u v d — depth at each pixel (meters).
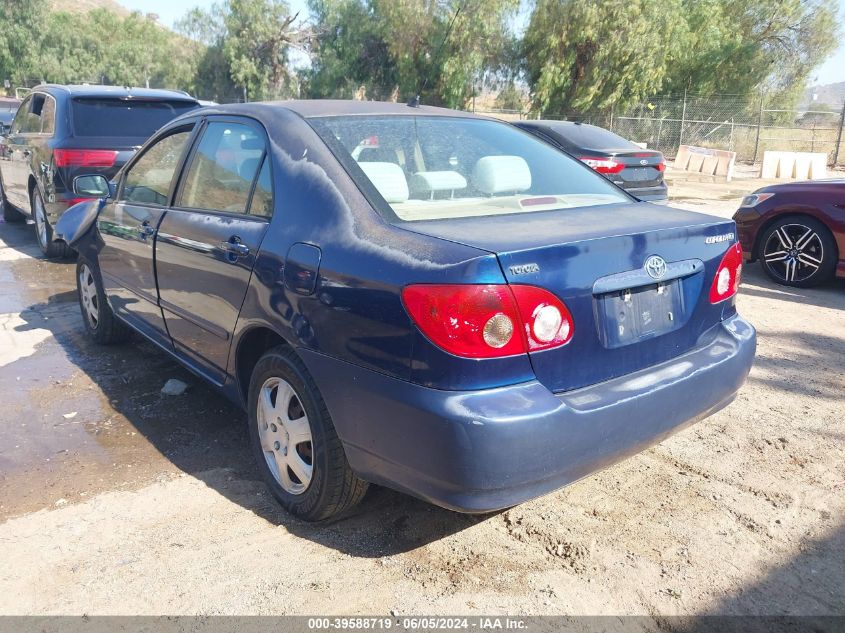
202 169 3.57
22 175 8.47
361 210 2.63
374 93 33.69
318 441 2.68
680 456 3.50
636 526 2.92
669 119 26.97
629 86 27.20
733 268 2.99
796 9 31.47
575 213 2.85
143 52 53.41
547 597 2.50
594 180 3.43
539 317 2.28
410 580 2.59
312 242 2.66
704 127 27.52
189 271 3.42
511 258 2.23
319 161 2.85
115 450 3.55
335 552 2.74
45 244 7.77
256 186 3.10
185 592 2.52
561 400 2.33
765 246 7.07
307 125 3.03
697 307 2.83
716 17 30.50
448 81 30.09
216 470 3.36
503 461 2.20
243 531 2.87
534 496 2.33
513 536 2.85
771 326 5.62
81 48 51.91
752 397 4.21
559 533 2.87
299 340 2.65
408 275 2.29
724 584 2.57
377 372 2.39
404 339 2.29
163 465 3.41
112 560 2.69
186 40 40.38
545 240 2.37
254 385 3.03
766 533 2.87
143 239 3.91
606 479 3.29
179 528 2.89
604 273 2.44
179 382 4.30
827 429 3.79
